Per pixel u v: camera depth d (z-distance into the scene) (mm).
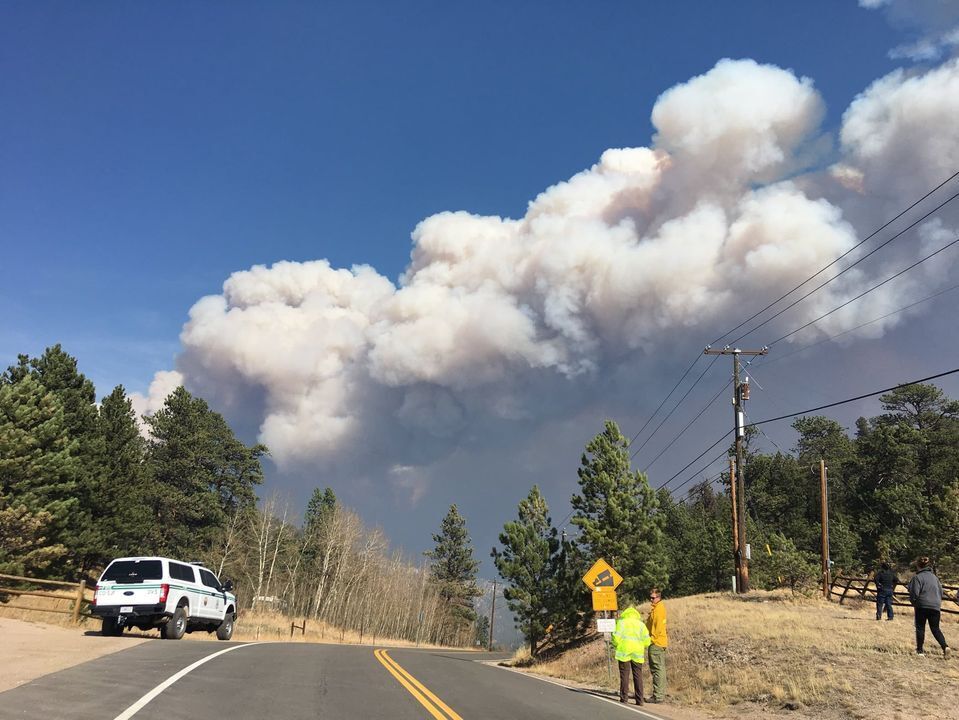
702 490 82938
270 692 11688
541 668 28953
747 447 83562
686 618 26156
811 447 84625
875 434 77125
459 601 124875
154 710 9328
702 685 17734
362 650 26609
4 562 33031
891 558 48562
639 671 15984
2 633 17266
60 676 11750
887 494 64812
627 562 33594
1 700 9523
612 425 36094
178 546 67812
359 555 91438
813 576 32719
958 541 41094
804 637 19484
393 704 11500
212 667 14180
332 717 9859
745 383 39375
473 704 12422
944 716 12227
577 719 11797
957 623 22000
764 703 15094
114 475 46969
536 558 34531
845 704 13695
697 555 51312
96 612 19672
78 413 43906
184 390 72938
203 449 73688
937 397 83188
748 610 27312
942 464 73188
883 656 16453
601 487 34875
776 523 77562
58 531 37125
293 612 80250
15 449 34125
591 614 33500
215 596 23266
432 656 29406
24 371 43500
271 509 76500
